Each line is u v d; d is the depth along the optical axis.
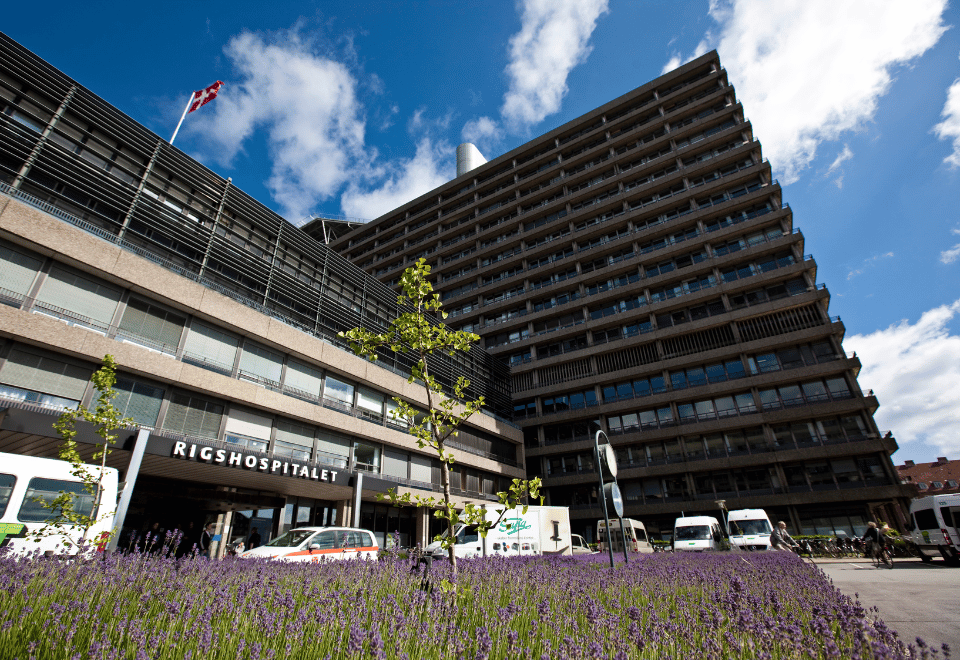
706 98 49.69
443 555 15.92
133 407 15.55
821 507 32.12
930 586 9.54
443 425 6.59
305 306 23.91
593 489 39.78
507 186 61.22
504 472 36.84
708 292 40.31
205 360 18.16
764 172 43.03
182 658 3.14
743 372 37.47
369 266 65.25
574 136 59.22
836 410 33.00
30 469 9.21
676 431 37.62
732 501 34.38
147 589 5.22
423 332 6.69
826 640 3.50
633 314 43.03
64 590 4.86
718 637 3.95
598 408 41.41
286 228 24.62
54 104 17.00
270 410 19.92
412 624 3.73
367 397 25.67
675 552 18.73
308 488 20.64
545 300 50.03
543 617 4.34
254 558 10.19
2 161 14.85
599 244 48.31
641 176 50.41
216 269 20.19
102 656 2.81
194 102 25.55
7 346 13.26
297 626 3.52
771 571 8.88
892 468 31.00
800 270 37.41
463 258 56.81
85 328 14.62
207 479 18.44
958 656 4.16
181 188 20.06
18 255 13.92
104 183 16.86
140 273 16.28
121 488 12.98
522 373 46.88
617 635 3.78
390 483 22.44
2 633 3.23
